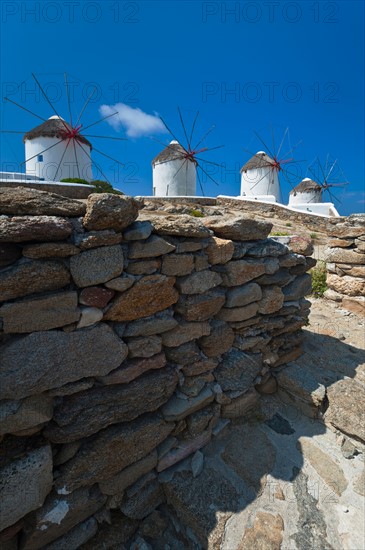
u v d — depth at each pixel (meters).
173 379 2.03
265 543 1.67
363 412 2.31
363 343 3.60
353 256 4.90
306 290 3.04
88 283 1.56
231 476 2.03
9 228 1.27
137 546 1.79
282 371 2.80
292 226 15.52
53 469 1.61
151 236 1.81
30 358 1.42
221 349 2.35
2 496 1.42
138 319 1.83
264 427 2.45
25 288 1.38
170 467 2.09
